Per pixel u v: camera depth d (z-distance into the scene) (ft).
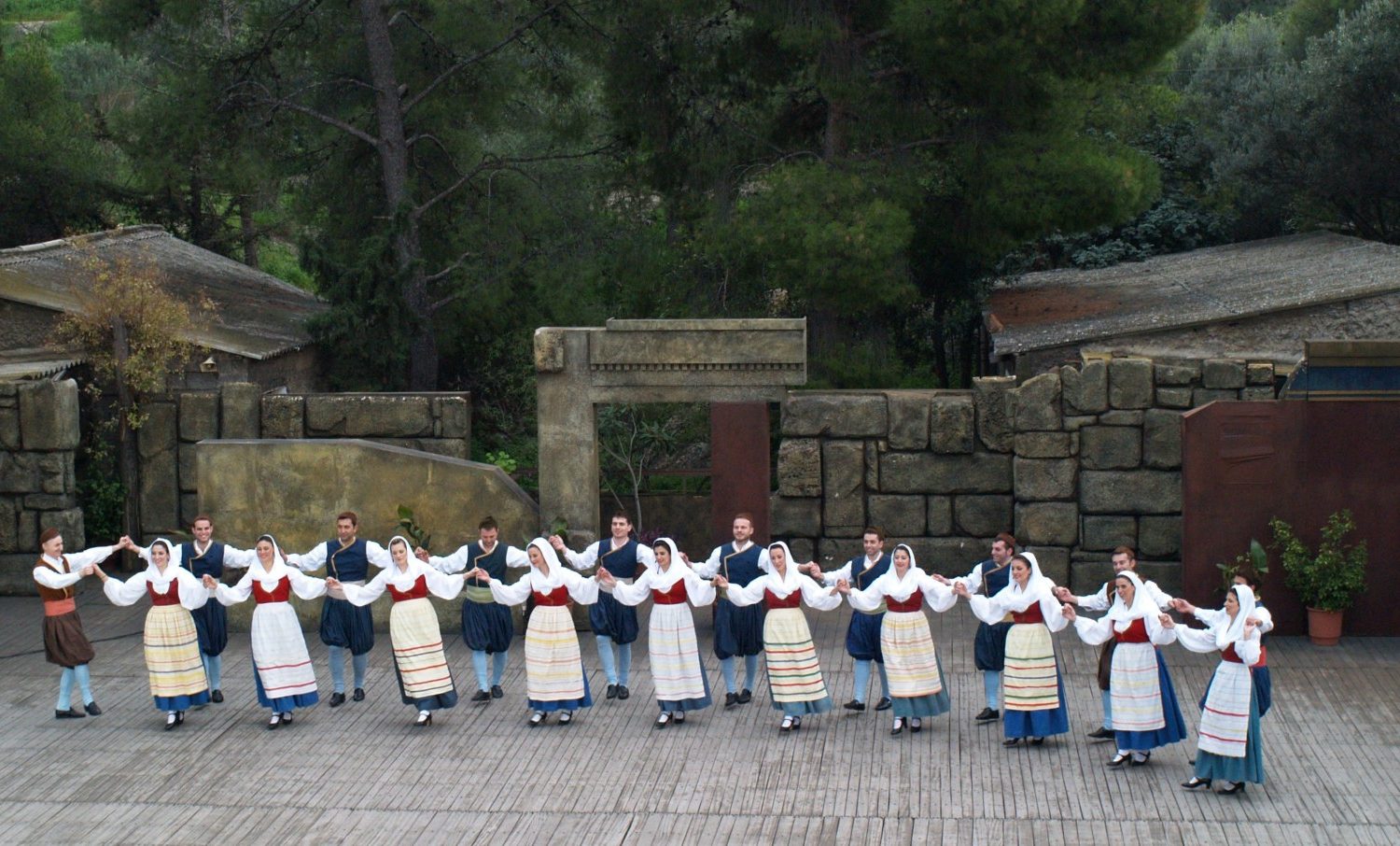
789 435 52.37
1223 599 45.57
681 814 32.63
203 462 48.42
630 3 70.33
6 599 54.49
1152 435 48.98
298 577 39.52
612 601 40.98
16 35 149.07
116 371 56.03
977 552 51.75
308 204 84.99
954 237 71.97
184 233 107.96
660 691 38.86
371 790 34.47
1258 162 96.63
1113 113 101.71
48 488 54.39
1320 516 45.32
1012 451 51.29
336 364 72.49
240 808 33.47
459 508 48.37
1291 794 33.19
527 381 81.41
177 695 39.14
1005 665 36.52
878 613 38.65
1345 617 45.78
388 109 74.90
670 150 73.51
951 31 61.52
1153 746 34.81
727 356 47.19
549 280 76.38
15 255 70.69
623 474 60.54
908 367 86.89
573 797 33.83
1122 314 68.39
